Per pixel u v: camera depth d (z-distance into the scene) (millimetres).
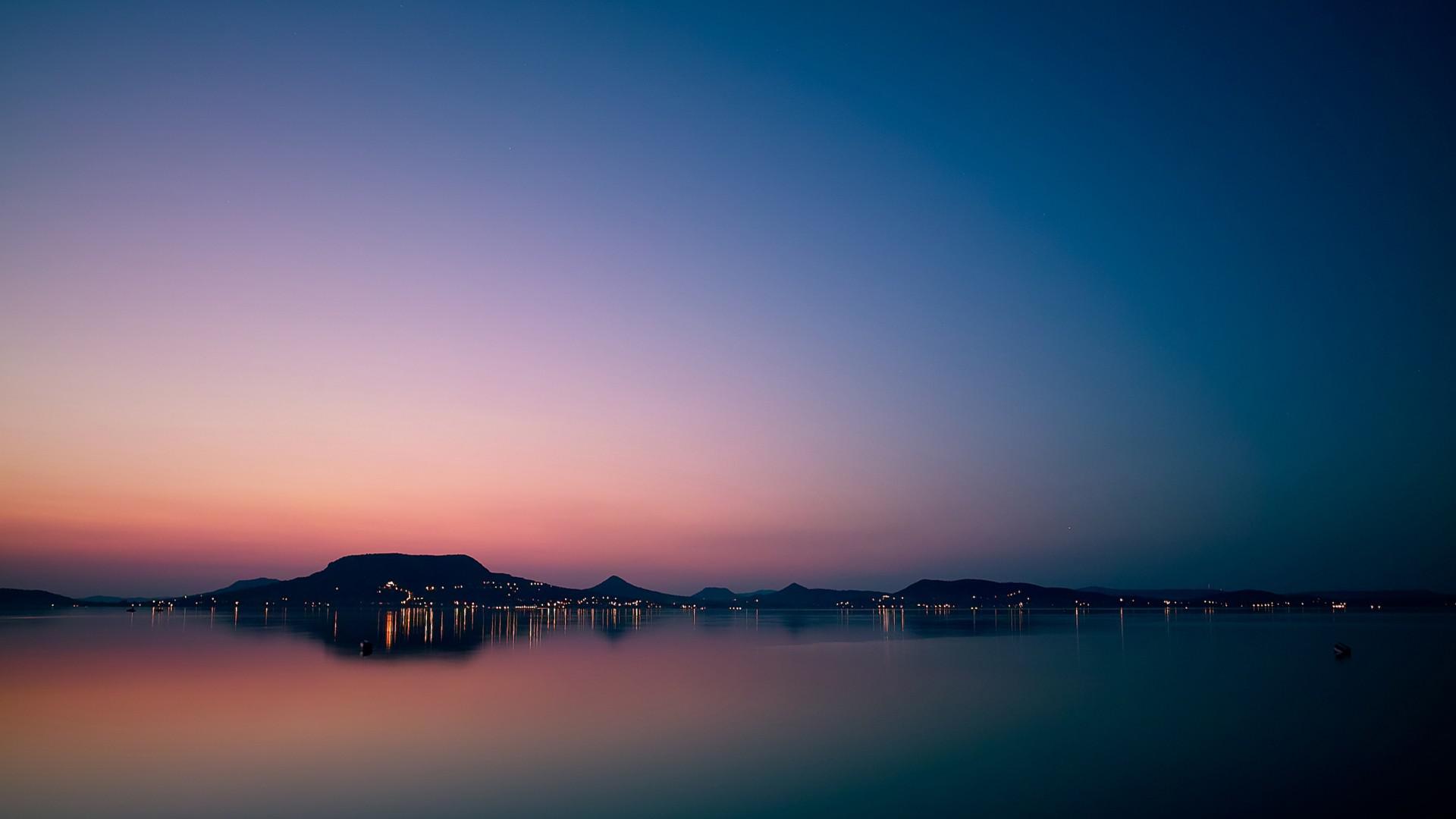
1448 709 43594
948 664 68875
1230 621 182500
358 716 41062
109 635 112688
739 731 37094
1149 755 32406
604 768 30031
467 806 25422
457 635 117500
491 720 39844
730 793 26875
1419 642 99688
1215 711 43062
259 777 28797
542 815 24594
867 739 35438
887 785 27922
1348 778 28828
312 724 38688
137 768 30031
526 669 65062
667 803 25828
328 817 24312
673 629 143875
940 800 26203
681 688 52406
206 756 31938
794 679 57875
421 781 28250
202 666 67062
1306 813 24984
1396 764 30906
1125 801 26156
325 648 88375
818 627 151000
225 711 42750
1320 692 50312
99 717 40656
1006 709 43500
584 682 55500
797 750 33094
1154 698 47594
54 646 90312
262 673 61125
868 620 194250
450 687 52750
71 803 25734
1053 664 68938
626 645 95500
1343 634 119500
